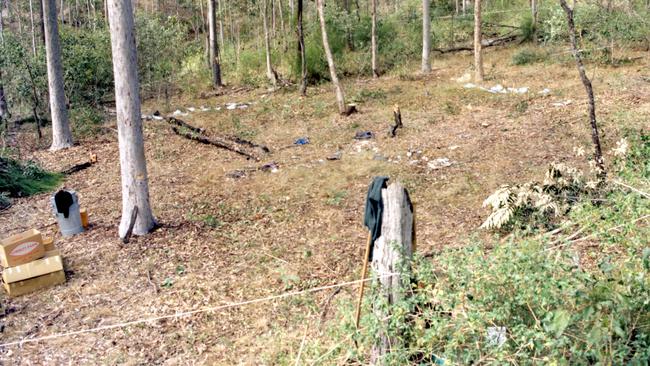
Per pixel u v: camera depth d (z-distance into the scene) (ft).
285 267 24.03
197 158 42.78
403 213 12.97
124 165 27.71
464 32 83.66
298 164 39.06
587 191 24.86
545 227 23.12
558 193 25.45
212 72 73.77
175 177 38.45
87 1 112.98
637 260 12.33
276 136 47.03
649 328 10.96
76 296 22.40
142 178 27.99
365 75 68.90
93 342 19.16
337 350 13.32
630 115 39.09
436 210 29.53
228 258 25.41
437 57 74.38
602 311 10.98
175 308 21.16
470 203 29.96
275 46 79.10
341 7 86.58
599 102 44.68
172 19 87.71
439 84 58.70
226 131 49.44
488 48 74.90
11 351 18.71
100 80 64.49
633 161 23.90
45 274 23.09
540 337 10.55
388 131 44.06
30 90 54.24
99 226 30.04
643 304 10.97
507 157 36.40
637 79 49.78
